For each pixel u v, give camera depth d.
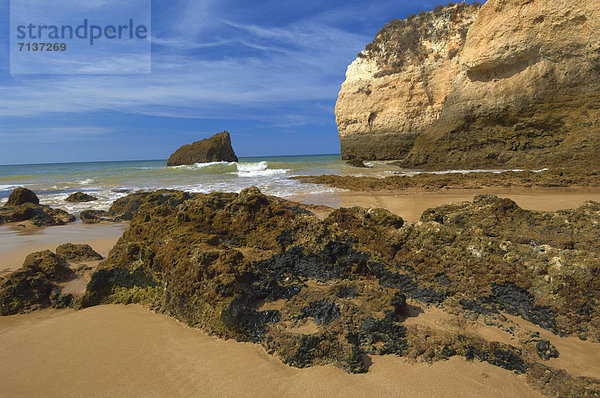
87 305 4.60
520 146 26.48
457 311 4.02
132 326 3.91
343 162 37.72
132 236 6.03
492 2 27.69
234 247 5.16
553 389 2.85
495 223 5.87
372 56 41.88
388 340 3.37
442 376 3.01
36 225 10.88
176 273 4.16
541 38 25.06
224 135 45.03
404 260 4.87
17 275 4.75
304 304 3.69
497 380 2.98
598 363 3.18
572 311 3.75
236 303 3.61
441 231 4.86
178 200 10.26
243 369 3.09
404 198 14.09
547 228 5.61
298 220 5.16
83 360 3.29
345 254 4.86
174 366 3.17
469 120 29.89
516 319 3.93
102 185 21.95
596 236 5.11
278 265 4.73
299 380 2.95
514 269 4.24
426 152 31.33
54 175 30.12
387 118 40.50
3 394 2.85
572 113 24.03
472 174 19.31
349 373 3.03
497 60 27.34
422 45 37.94
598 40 22.83
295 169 30.28
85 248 6.61
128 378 3.02
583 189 15.02
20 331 3.95
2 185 22.88
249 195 5.61
